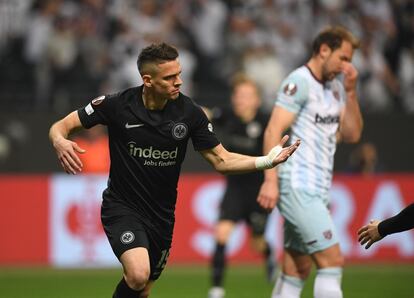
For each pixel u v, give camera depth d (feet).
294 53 182.19
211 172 160.76
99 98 67.92
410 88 183.73
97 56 175.42
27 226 148.46
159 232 68.90
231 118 121.60
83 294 114.73
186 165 160.35
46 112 159.63
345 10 188.34
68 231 148.87
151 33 177.58
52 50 174.40
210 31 181.37
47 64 173.78
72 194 149.28
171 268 144.36
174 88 65.26
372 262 153.38
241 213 117.08
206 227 150.61
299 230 77.36
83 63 174.91
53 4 177.06
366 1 189.98
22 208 148.46
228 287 122.21
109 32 177.68
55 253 148.56
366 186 155.53
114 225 67.77
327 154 79.30
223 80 178.60
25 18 176.45
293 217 77.61
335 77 80.69
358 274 138.00
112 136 68.33
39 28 175.32
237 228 151.12
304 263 80.89
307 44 184.75
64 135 68.18
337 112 80.12
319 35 79.30
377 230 62.54
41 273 138.21
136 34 177.06
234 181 117.39
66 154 66.49
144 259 65.41
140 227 67.62
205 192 151.02
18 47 176.35
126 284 66.03
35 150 159.02
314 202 77.51
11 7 176.14
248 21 182.50
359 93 180.24
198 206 150.71
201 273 137.90
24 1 176.86
